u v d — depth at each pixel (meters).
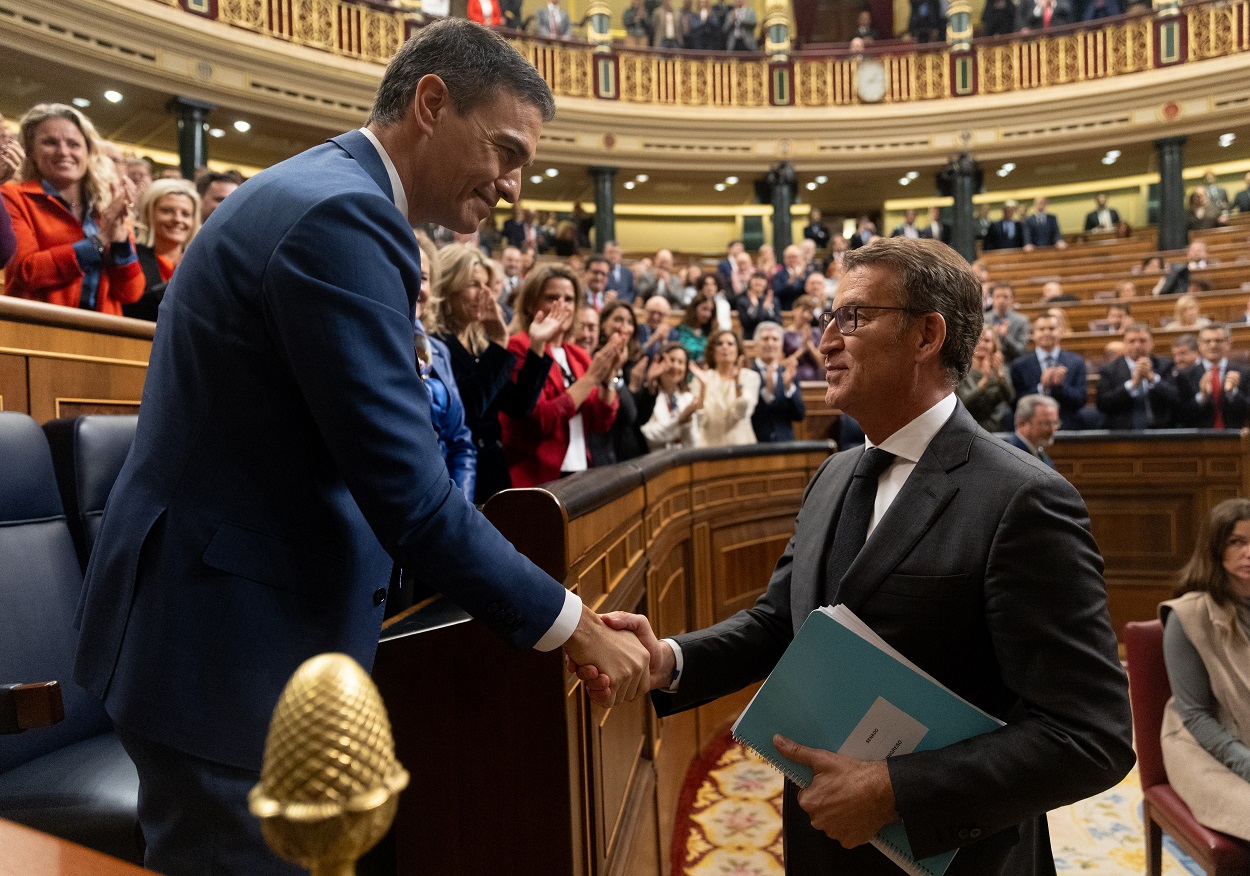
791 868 1.28
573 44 13.48
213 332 1.05
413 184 1.22
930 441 1.24
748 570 4.23
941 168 14.45
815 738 1.15
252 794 0.36
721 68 14.09
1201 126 13.10
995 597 1.10
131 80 9.66
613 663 1.17
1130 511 5.03
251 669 1.02
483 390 2.64
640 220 16.33
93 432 1.88
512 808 1.39
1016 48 13.91
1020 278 12.78
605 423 3.41
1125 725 1.07
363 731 0.35
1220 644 2.23
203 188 3.34
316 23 10.99
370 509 1.02
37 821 1.40
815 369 6.21
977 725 1.09
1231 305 8.96
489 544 1.07
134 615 1.04
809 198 16.14
